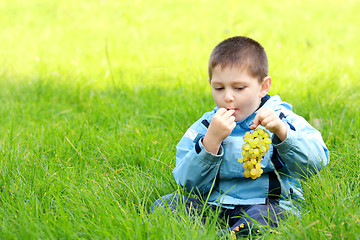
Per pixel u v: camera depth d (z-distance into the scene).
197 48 9.20
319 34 9.97
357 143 4.01
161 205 3.23
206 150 3.19
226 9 13.18
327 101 5.52
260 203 3.22
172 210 3.17
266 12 12.66
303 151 3.16
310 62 7.58
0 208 3.25
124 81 6.97
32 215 3.11
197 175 3.28
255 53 3.25
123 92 6.26
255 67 3.19
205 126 3.49
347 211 2.94
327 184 3.29
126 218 3.01
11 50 9.33
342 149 4.04
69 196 3.48
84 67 7.98
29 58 8.67
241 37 3.41
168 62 8.14
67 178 3.74
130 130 4.81
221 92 3.23
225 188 3.33
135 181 3.68
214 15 12.55
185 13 12.88
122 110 5.63
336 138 4.37
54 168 4.03
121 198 3.50
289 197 3.23
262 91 3.36
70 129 4.83
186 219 3.00
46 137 4.65
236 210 3.26
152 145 4.43
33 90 6.56
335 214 2.89
